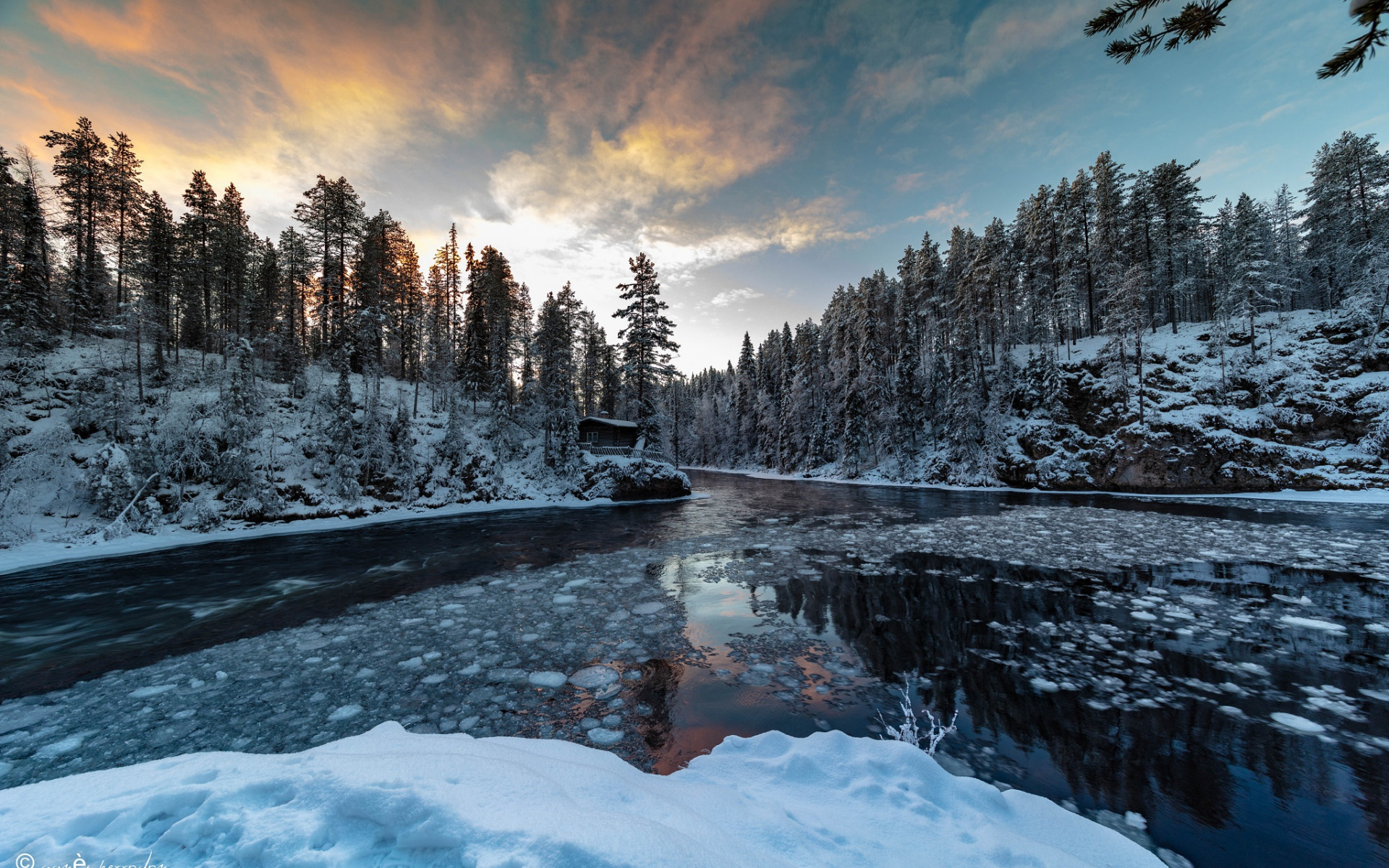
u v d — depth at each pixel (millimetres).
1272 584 10859
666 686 6512
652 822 2455
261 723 5648
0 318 24422
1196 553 13961
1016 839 3070
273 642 8227
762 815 3080
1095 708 5785
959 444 40906
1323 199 41344
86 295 29125
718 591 11055
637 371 37438
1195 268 46375
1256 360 34656
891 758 4074
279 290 40000
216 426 22094
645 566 13586
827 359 63719
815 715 5699
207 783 2506
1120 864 3074
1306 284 47250
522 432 35906
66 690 6551
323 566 13844
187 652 7828
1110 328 37531
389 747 3328
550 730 5387
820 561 13797
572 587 11477
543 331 35812
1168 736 5160
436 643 8156
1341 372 31594
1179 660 7121
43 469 18891
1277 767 4590
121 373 23922
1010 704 5910
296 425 25719
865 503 28828
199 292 34000
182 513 19703
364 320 30469
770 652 7637
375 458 25641
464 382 36625
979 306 45094
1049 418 38625
